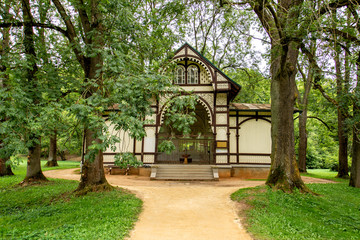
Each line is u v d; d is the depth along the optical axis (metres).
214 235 5.93
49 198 9.50
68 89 9.40
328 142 25.53
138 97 6.17
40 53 9.74
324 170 30.00
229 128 17.62
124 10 7.80
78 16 10.83
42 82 8.09
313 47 8.84
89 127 5.47
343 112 11.98
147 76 6.34
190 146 22.11
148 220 6.97
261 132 17.64
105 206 7.89
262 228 6.26
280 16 9.23
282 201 8.46
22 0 9.90
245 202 8.56
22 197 9.82
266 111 17.58
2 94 5.55
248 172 17.11
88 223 6.38
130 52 9.59
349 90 10.43
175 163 16.80
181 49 17.05
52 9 10.41
